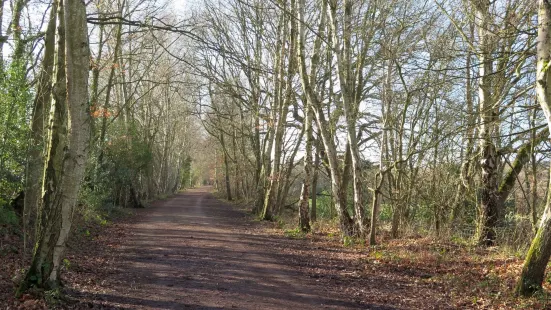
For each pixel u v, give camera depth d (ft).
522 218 39.22
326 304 23.24
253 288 25.70
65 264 26.89
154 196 136.05
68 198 20.08
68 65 19.56
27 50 33.47
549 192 23.58
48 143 20.20
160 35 68.39
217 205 114.73
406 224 49.62
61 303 19.49
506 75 33.09
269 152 80.02
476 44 37.17
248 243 44.19
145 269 29.71
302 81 47.50
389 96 45.62
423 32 44.55
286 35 67.62
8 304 18.39
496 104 29.60
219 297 23.39
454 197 45.85
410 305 23.59
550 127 21.72
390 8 45.09
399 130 44.21
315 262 35.27
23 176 32.78
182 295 23.40
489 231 38.58
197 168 287.69
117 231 48.93
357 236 45.32
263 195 81.97
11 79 31.01
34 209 36.91
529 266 23.86
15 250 29.30
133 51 74.54
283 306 22.40
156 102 109.91
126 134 81.10
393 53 40.34
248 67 24.62
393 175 50.80
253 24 78.18
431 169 46.96
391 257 35.86
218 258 34.88
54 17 35.81
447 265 32.94
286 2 57.47
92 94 60.80
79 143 20.02
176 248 39.01
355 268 33.22
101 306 20.29
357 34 51.13
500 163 44.60
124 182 79.61
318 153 67.36
